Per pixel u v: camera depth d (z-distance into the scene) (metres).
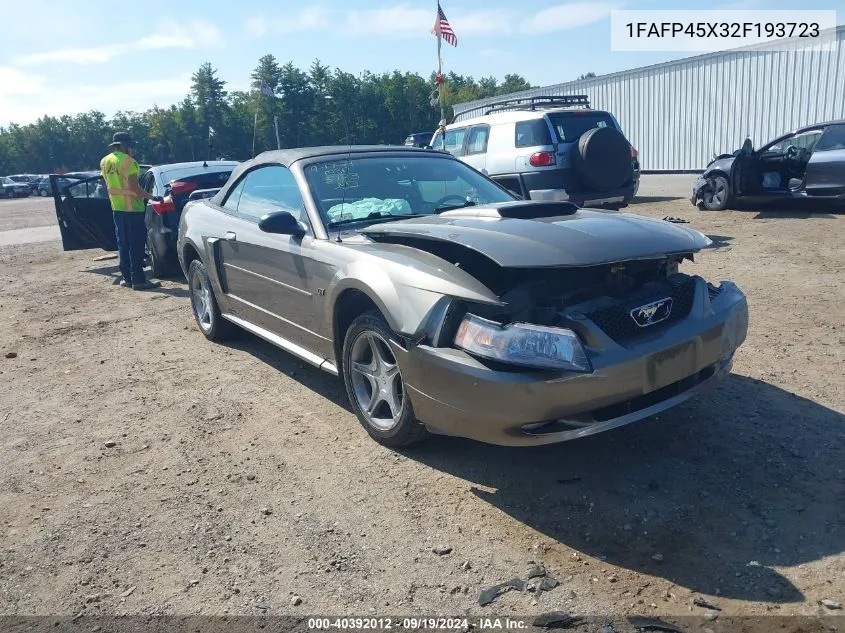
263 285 4.93
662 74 22.91
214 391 5.01
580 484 3.39
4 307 8.47
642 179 21.69
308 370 5.36
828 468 3.35
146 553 3.06
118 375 5.52
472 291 3.20
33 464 4.00
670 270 3.74
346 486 3.54
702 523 2.99
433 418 3.38
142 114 90.94
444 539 3.03
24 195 52.50
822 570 2.64
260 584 2.80
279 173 4.95
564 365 2.93
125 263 8.99
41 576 2.94
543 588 2.65
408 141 16.62
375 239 4.03
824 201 10.54
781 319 5.66
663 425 3.91
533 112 9.94
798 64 18.98
